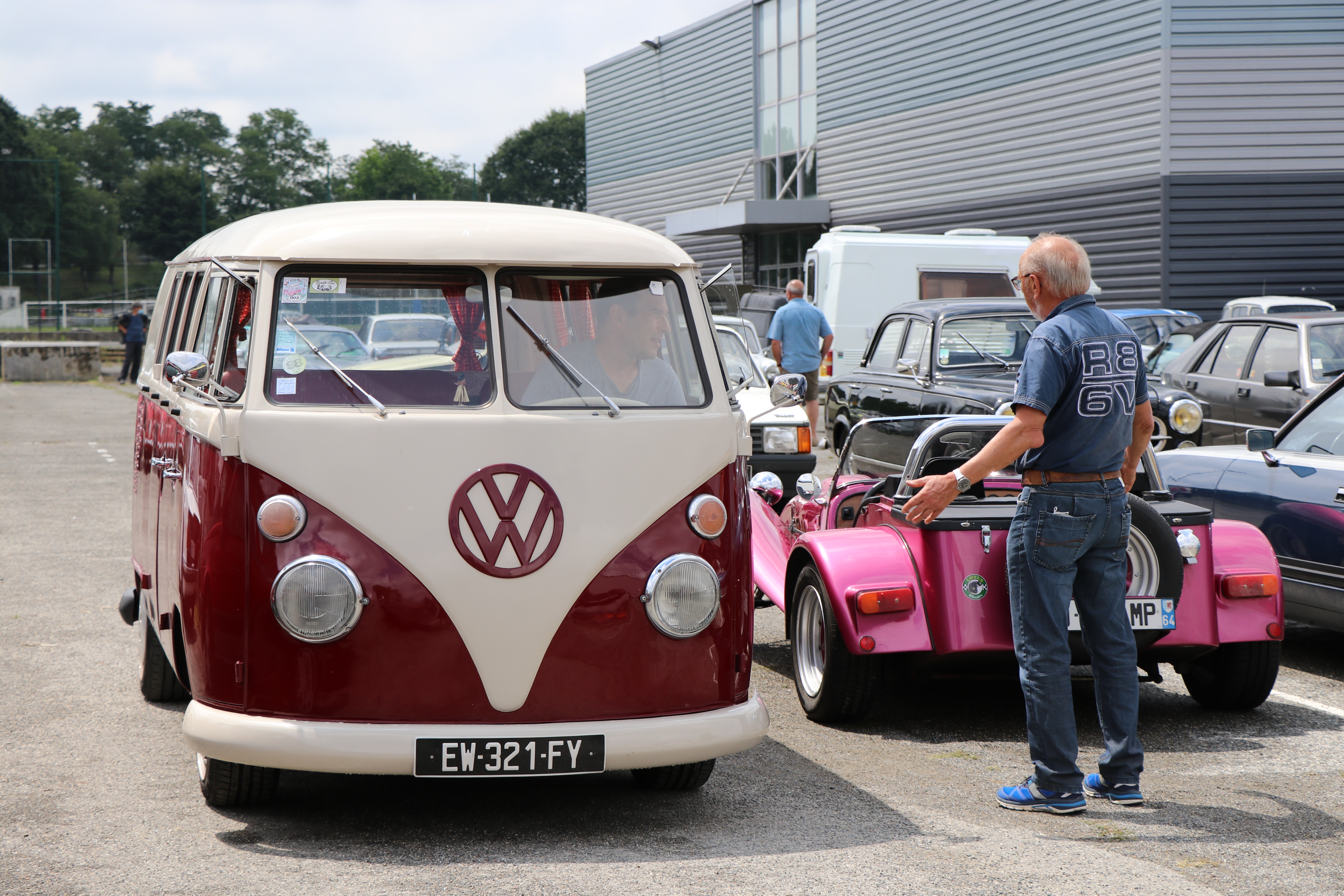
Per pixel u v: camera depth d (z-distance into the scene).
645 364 4.54
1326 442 6.97
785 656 7.34
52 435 20.17
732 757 5.34
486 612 4.15
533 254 4.48
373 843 4.22
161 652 5.93
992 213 25.38
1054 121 23.72
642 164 38.50
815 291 19.45
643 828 4.41
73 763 5.12
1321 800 4.75
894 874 3.93
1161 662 5.79
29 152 109.69
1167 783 4.96
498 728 4.15
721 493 4.45
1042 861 4.06
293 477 4.12
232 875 3.89
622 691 4.27
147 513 5.82
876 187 28.83
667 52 36.81
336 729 4.09
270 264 4.34
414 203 5.07
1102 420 4.45
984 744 5.57
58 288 75.94
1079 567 4.60
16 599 8.42
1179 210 21.38
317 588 4.09
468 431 4.21
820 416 20.23
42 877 3.85
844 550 5.75
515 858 4.08
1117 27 22.14
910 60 27.47
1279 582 5.76
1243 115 21.19
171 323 5.86
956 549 5.49
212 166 131.00
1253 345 12.34
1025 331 11.38
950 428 5.83
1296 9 20.97
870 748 5.48
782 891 3.78
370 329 4.37
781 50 31.98
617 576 4.27
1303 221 21.42
